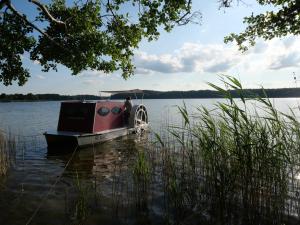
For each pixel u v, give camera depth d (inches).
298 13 366.3
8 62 368.2
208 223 227.9
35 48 382.0
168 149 307.7
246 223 222.1
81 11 402.6
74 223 235.6
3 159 390.6
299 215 229.6
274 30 424.5
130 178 348.5
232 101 227.8
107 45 404.2
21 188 327.9
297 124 246.1
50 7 408.5
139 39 414.0
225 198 228.1
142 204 267.9
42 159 492.1
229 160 238.1
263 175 222.8
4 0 297.0
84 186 331.3
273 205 220.1
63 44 379.2
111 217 244.7
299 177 258.2
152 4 358.6
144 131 781.9
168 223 231.5
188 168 271.6
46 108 2925.7
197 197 265.0
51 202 282.0
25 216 250.4
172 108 2134.6
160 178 331.3
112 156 507.2
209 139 239.1
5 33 358.6
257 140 228.2
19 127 1023.6
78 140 562.6
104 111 655.8
